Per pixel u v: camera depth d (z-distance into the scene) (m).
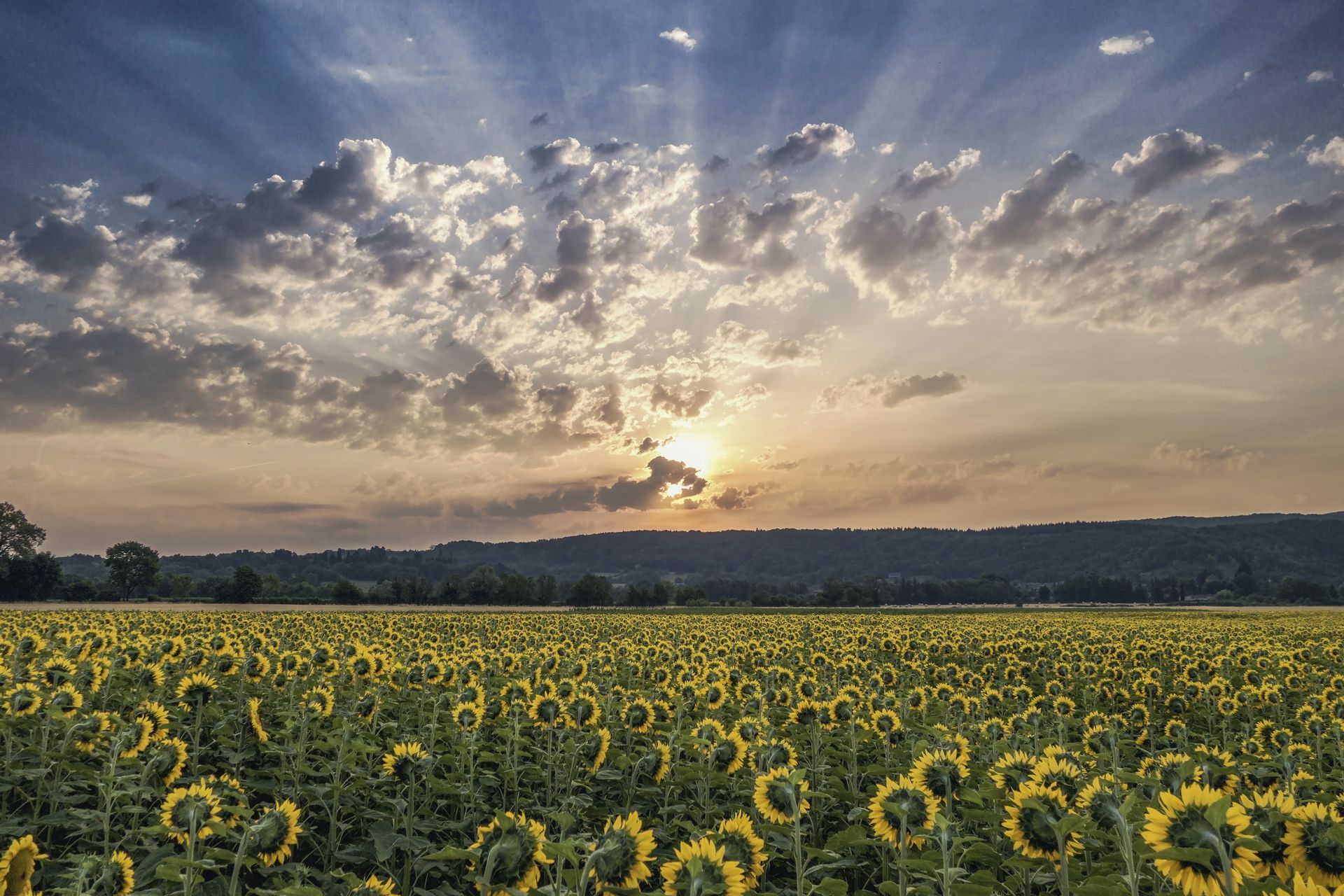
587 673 16.09
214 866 5.89
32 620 31.42
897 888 6.07
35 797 9.27
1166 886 5.71
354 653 17.47
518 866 4.93
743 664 21.42
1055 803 5.81
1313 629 45.28
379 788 9.79
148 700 12.48
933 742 10.77
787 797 6.31
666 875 4.96
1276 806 4.88
